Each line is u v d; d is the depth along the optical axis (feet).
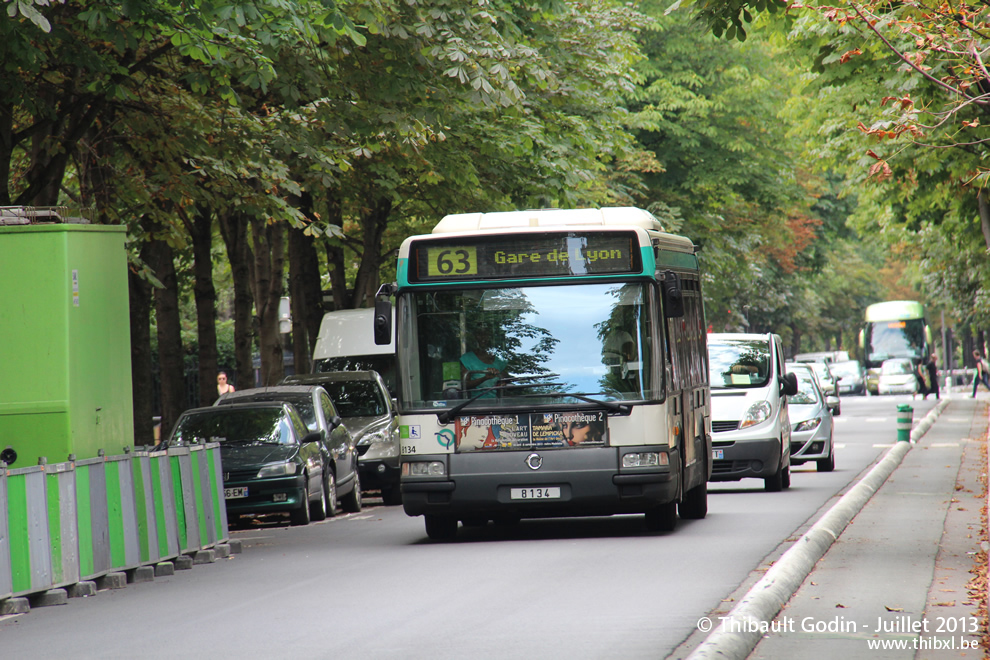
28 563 93.04
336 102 157.28
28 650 74.95
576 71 231.09
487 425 122.01
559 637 71.72
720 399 175.42
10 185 184.03
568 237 123.75
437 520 129.18
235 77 152.05
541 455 121.08
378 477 198.70
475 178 213.25
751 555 106.32
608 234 123.54
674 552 109.70
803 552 98.43
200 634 77.46
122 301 116.88
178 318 220.43
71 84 143.23
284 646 71.92
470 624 76.89
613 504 120.67
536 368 122.52
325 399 189.37
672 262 134.92
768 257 528.63
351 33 128.36
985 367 573.74
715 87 358.02
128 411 117.08
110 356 114.32
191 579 106.93
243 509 161.79
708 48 354.33
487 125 211.20
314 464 170.40
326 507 175.11
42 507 95.55
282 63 146.72
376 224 268.82
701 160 358.64
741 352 182.29
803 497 162.71
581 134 235.20
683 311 134.62
